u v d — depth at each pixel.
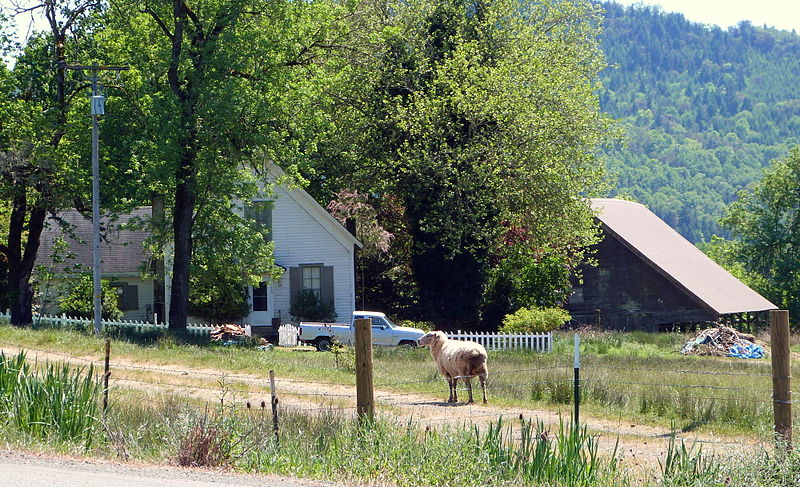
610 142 71.81
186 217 53.88
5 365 20.14
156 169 48.50
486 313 69.44
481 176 63.66
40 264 68.94
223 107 48.50
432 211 67.31
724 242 135.38
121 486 14.12
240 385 31.97
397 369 38.62
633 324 75.62
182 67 49.78
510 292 69.56
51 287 70.38
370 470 16.80
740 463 17.53
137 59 50.12
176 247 53.78
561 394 30.56
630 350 56.75
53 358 36.31
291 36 51.62
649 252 76.06
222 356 40.16
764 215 119.31
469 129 67.06
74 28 56.34
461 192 66.38
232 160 51.06
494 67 69.62
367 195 73.81
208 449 17.38
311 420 21.22
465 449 16.91
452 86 64.75
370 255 74.81
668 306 74.19
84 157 54.72
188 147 49.62
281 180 54.53
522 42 71.81
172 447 17.77
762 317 81.88
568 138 66.94
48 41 56.50
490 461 17.03
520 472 17.03
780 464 17.31
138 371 33.88
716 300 73.38
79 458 16.98
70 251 71.12
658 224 87.81
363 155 71.31
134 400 24.53
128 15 51.03
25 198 57.62
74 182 55.16
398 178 68.12
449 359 29.98
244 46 50.31
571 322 76.25
